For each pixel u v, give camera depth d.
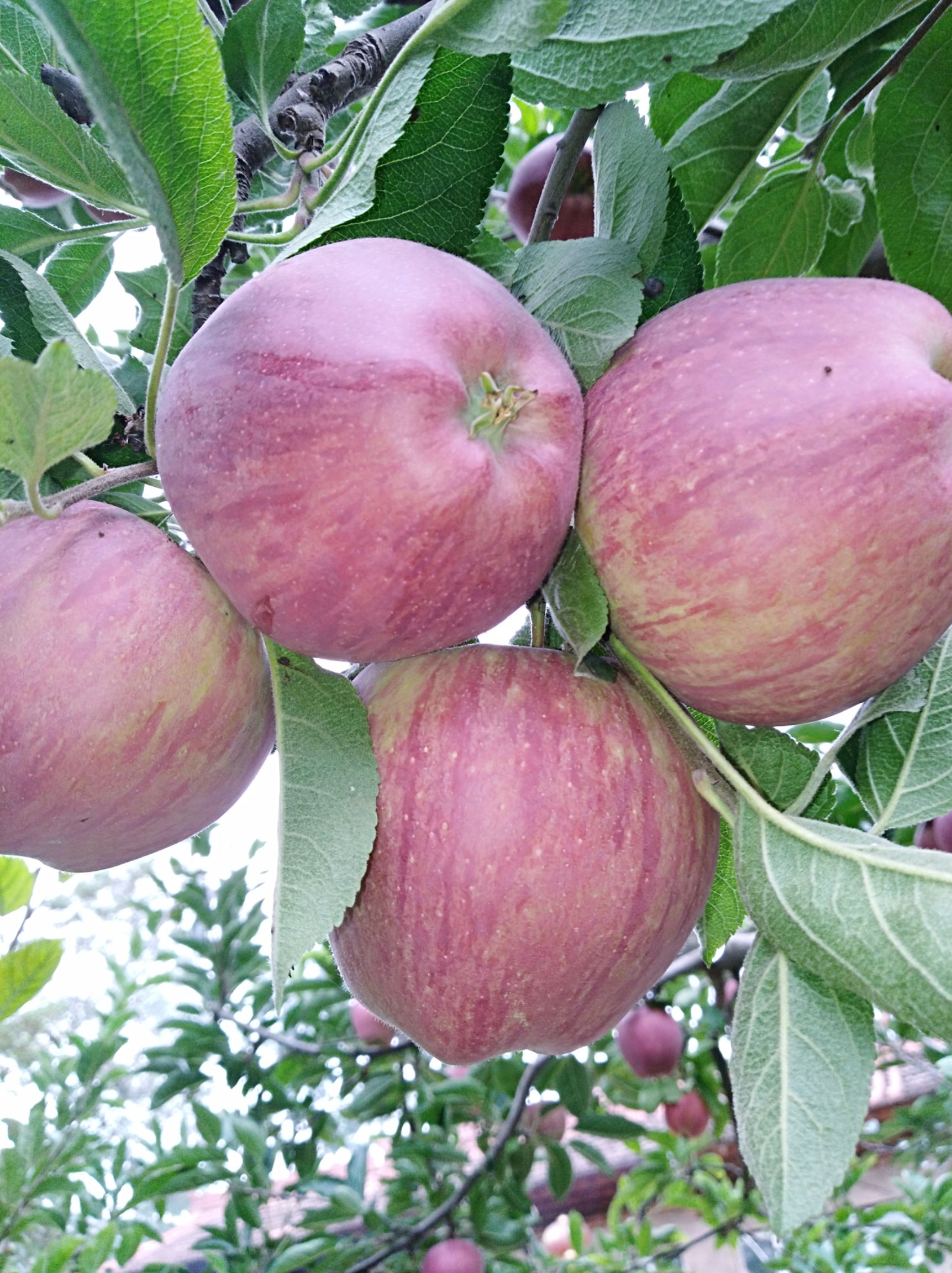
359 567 0.17
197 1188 0.61
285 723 0.21
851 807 0.44
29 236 0.25
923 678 0.21
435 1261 0.60
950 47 0.27
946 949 0.17
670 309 0.20
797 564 0.17
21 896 0.32
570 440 0.18
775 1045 0.19
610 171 0.24
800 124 0.36
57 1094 0.64
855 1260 0.68
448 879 0.19
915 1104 0.75
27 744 0.18
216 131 0.17
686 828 0.21
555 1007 0.20
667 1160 0.78
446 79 0.20
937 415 0.17
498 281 0.22
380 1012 0.22
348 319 0.17
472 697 0.20
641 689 0.22
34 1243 0.82
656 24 0.21
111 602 0.18
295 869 0.19
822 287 0.19
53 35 0.14
